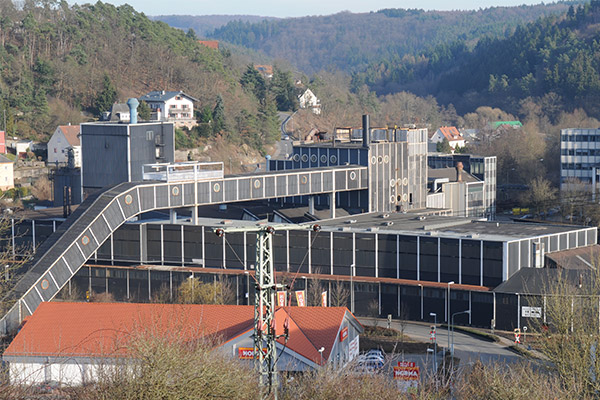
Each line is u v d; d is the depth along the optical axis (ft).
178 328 484.33
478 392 421.59
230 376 342.64
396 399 400.88
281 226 400.67
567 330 502.79
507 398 403.75
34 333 597.52
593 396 451.94
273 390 386.32
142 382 322.96
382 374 431.02
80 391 346.13
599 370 455.22
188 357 332.39
